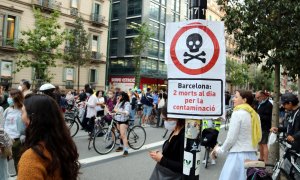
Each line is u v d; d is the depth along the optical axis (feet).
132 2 140.87
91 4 117.29
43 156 6.06
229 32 22.33
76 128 36.99
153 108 53.57
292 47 19.63
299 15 19.54
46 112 6.45
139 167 23.97
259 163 13.39
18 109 17.99
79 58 101.14
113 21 147.13
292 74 22.65
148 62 139.33
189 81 9.85
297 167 15.53
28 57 92.79
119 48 143.95
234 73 162.50
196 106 9.77
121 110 28.12
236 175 14.60
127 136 30.14
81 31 101.60
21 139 17.56
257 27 20.65
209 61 9.75
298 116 18.06
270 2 20.07
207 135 14.71
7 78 91.50
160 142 35.65
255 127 14.96
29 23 96.12
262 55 22.06
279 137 21.07
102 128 28.58
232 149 14.93
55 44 79.97
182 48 9.96
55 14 81.15
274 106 22.29
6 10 90.48
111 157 26.96
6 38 91.15
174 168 11.00
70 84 110.01
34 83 82.84
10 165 22.21
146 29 120.16
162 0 147.95
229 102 57.62
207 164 25.08
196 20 9.86
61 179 6.41
